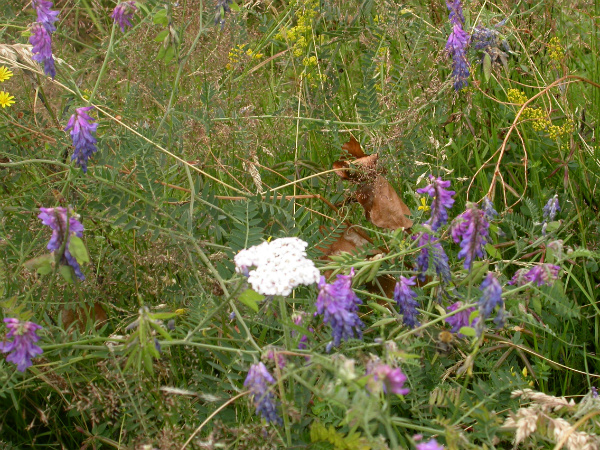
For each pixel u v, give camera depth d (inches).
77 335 86.4
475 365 88.8
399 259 99.7
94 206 94.9
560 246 77.1
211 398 72.9
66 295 93.2
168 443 72.5
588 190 119.3
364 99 127.6
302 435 77.3
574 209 113.8
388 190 110.4
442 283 84.1
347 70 151.9
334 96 142.0
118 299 101.7
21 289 93.0
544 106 133.4
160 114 130.0
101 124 115.3
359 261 91.7
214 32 134.0
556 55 136.4
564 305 82.5
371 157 112.7
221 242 105.3
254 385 66.1
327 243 104.0
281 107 134.3
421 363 86.1
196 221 98.7
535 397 74.9
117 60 140.2
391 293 103.6
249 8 155.3
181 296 97.6
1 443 81.8
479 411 76.5
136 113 120.7
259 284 71.6
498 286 66.9
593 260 105.0
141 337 68.9
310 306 85.6
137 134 98.3
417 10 149.5
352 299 73.5
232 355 85.3
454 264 102.9
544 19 145.5
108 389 80.0
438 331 85.0
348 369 59.6
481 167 114.1
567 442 67.5
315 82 138.6
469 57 123.4
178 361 91.2
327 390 63.3
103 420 87.1
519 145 131.0
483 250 81.4
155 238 93.5
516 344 90.2
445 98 122.3
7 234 99.4
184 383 86.6
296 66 149.9
